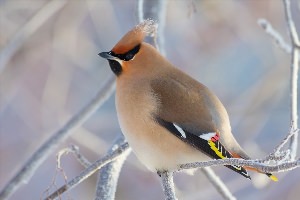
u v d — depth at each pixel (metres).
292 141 8.52
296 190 13.05
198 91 9.09
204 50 14.58
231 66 14.66
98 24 14.21
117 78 9.12
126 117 8.98
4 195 10.30
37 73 14.26
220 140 8.93
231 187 12.84
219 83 14.52
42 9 13.31
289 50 10.25
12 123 14.02
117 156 8.77
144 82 8.99
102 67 14.48
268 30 10.30
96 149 13.22
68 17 14.21
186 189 12.72
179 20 14.43
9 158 13.77
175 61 14.55
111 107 14.02
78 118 10.91
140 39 9.06
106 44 14.33
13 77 14.22
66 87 14.09
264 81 13.87
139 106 8.90
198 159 8.94
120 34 14.16
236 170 8.52
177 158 8.93
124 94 9.00
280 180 13.15
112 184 9.18
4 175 13.70
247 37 14.55
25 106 14.11
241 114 13.71
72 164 13.55
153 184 13.30
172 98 8.94
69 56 14.28
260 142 13.95
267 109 13.73
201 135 8.88
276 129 14.04
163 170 9.05
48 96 13.99
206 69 14.55
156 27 9.18
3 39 13.92
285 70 13.80
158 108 8.89
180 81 9.12
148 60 9.07
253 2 14.47
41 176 13.65
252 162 7.46
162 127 8.88
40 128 14.00
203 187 12.73
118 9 14.69
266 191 13.10
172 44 14.55
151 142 8.91
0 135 13.95
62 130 10.73
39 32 14.33
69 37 14.22
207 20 14.50
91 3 13.95
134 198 13.25
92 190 13.14
